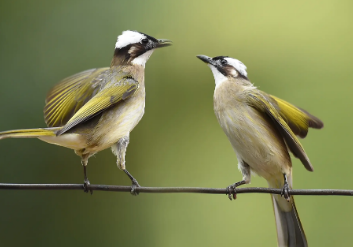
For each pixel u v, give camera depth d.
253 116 9.27
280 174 9.48
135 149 14.53
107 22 14.51
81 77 9.68
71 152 13.16
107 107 8.60
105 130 8.64
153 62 15.19
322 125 9.91
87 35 14.30
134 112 9.02
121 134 8.84
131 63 9.82
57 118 9.27
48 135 8.02
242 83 9.83
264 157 9.27
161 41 10.15
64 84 9.54
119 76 9.31
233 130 9.34
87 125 8.59
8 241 12.59
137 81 9.19
